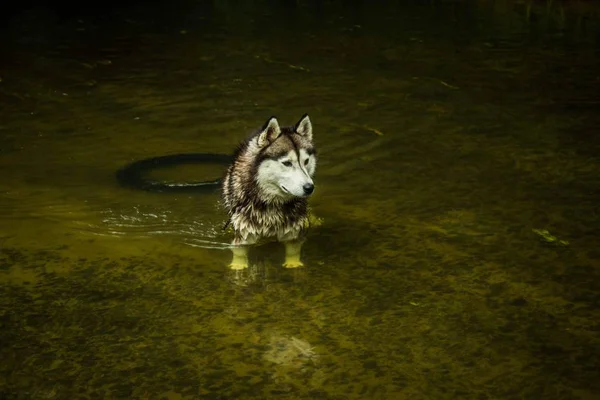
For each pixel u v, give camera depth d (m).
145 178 8.82
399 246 7.26
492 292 6.38
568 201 8.27
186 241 7.29
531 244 7.25
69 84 13.05
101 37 16.80
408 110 11.63
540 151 9.84
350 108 11.73
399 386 5.12
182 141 10.23
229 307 6.13
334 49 15.70
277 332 5.77
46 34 16.98
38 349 5.52
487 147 10.02
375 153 9.83
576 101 11.98
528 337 5.71
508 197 8.40
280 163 6.79
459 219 7.85
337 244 7.31
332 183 8.85
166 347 5.57
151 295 6.31
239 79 13.47
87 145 9.99
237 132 10.65
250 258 7.01
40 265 6.78
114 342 5.63
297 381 5.17
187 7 20.59
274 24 18.30
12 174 8.88
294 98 12.30
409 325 5.88
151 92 12.64
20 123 10.88
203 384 5.13
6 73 13.63
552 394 5.03
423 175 9.08
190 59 14.91
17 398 4.96
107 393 5.02
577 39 16.22
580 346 5.59
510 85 12.93
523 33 16.89
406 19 18.72
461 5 20.34
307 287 6.48
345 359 5.43
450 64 14.38
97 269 6.73
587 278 6.59
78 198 8.23
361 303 6.22
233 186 7.24
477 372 5.27
